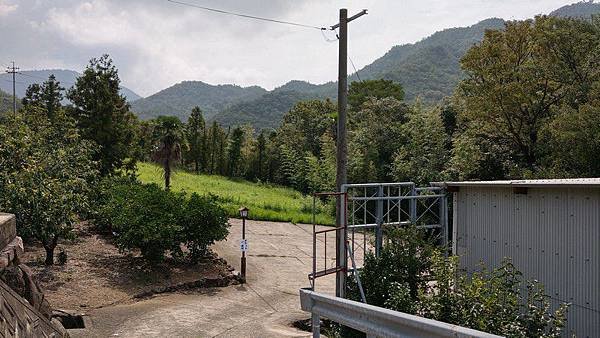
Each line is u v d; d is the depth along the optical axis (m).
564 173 20.58
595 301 7.89
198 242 16.19
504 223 9.80
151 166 46.75
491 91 25.03
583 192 8.12
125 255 15.93
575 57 24.42
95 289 12.78
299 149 52.78
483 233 10.34
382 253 11.21
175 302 12.78
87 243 16.94
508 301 8.06
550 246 8.75
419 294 9.04
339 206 12.18
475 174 27.45
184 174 48.62
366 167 36.06
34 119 17.08
